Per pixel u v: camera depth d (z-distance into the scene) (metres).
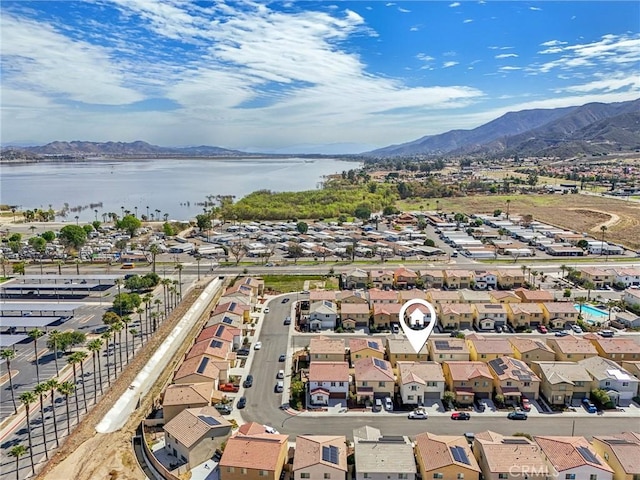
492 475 56.84
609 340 92.81
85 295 133.25
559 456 58.03
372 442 62.19
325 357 90.69
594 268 148.75
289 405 78.50
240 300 118.94
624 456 57.38
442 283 140.50
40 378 85.50
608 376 80.06
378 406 77.44
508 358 84.88
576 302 126.12
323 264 169.88
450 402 78.50
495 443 60.72
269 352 98.25
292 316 118.62
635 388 79.31
